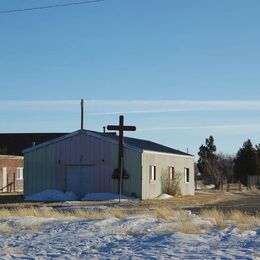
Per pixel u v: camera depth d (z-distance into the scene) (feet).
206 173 259.80
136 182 147.13
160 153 160.25
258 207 124.26
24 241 59.52
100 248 54.24
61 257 47.93
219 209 116.06
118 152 146.72
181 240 58.75
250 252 50.42
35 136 256.32
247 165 283.79
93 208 109.70
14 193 183.01
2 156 190.80
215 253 49.60
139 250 52.34
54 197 146.92
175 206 122.72
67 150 153.28
